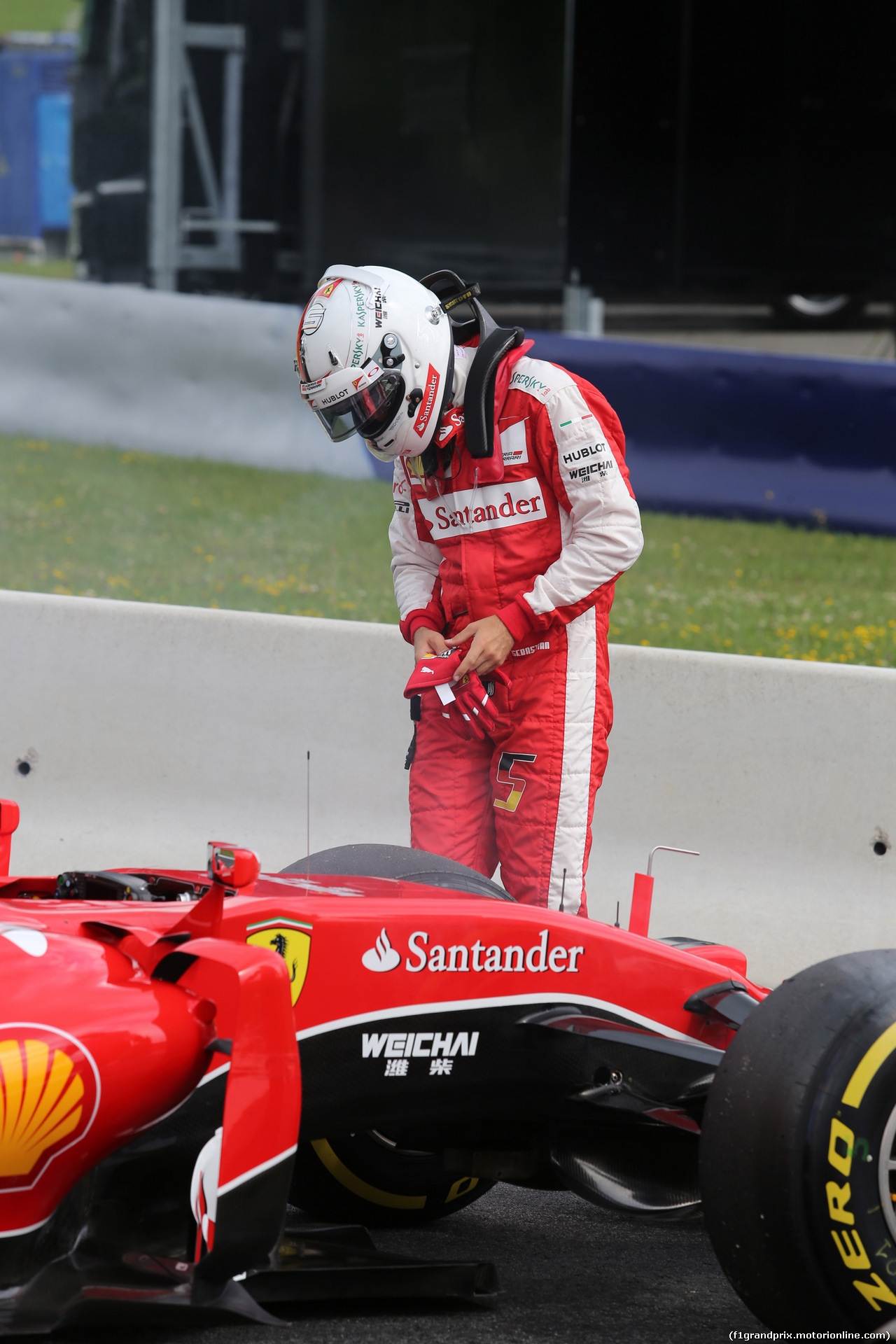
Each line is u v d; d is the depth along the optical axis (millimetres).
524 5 43406
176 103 43812
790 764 18031
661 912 17969
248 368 39219
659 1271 10328
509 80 43750
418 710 13422
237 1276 7461
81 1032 7168
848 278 46062
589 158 43906
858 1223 8148
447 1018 8914
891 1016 8414
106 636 18844
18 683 18766
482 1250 10656
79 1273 7508
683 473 36688
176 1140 7984
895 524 36188
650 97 44094
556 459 12625
